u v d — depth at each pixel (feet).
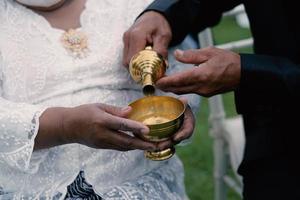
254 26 4.98
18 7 4.46
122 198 4.36
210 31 6.63
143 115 3.97
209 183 9.55
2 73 4.32
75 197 4.47
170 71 4.87
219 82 4.29
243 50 12.19
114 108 3.88
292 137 4.89
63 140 4.02
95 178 4.38
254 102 4.68
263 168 4.98
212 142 10.62
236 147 6.43
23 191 4.32
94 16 4.59
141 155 4.56
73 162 4.34
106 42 4.55
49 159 4.31
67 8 4.58
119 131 3.84
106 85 4.50
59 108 4.01
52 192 4.30
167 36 4.75
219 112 6.79
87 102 4.42
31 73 4.33
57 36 4.45
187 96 4.76
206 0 5.21
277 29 4.82
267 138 4.98
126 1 4.80
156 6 4.84
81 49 4.46
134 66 4.29
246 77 4.32
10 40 4.37
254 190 4.98
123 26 4.67
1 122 3.98
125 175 4.51
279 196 4.80
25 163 4.01
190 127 4.04
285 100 4.52
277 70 4.34
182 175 5.06
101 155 4.39
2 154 4.05
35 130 3.95
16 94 4.32
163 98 4.01
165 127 3.77
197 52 4.27
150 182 4.58
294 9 4.75
